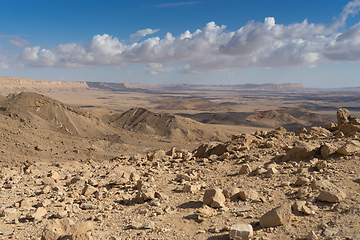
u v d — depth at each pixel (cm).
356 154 1727
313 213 1059
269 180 1571
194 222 1155
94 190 1803
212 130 19150
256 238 926
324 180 1321
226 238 973
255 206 1236
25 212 1497
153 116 19525
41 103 14825
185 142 15488
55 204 1557
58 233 1078
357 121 2734
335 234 876
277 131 2969
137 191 1720
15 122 9725
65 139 10000
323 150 1809
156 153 2994
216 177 1828
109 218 1319
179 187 1695
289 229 970
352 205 1059
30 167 2933
